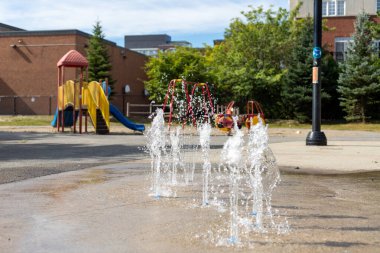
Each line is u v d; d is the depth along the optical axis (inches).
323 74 1353.3
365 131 1033.5
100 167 381.4
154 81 1338.6
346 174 341.4
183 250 150.5
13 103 1403.8
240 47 1423.5
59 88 942.4
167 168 376.8
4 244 157.2
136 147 588.4
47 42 1376.7
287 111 1365.7
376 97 1284.4
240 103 1397.6
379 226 183.3
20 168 369.4
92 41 1348.4
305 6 1627.7
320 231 175.0
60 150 542.0
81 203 229.5
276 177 319.0
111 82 1370.6
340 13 1596.9
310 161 419.5
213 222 189.6
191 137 804.0
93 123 884.0
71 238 165.0
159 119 366.6
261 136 220.7
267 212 209.0
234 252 148.2
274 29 1416.1
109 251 149.5
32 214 203.8
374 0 1576.0
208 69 1387.8
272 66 1408.7
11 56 1406.3
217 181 305.1
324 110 1400.1
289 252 148.2
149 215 202.8
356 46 1299.2
